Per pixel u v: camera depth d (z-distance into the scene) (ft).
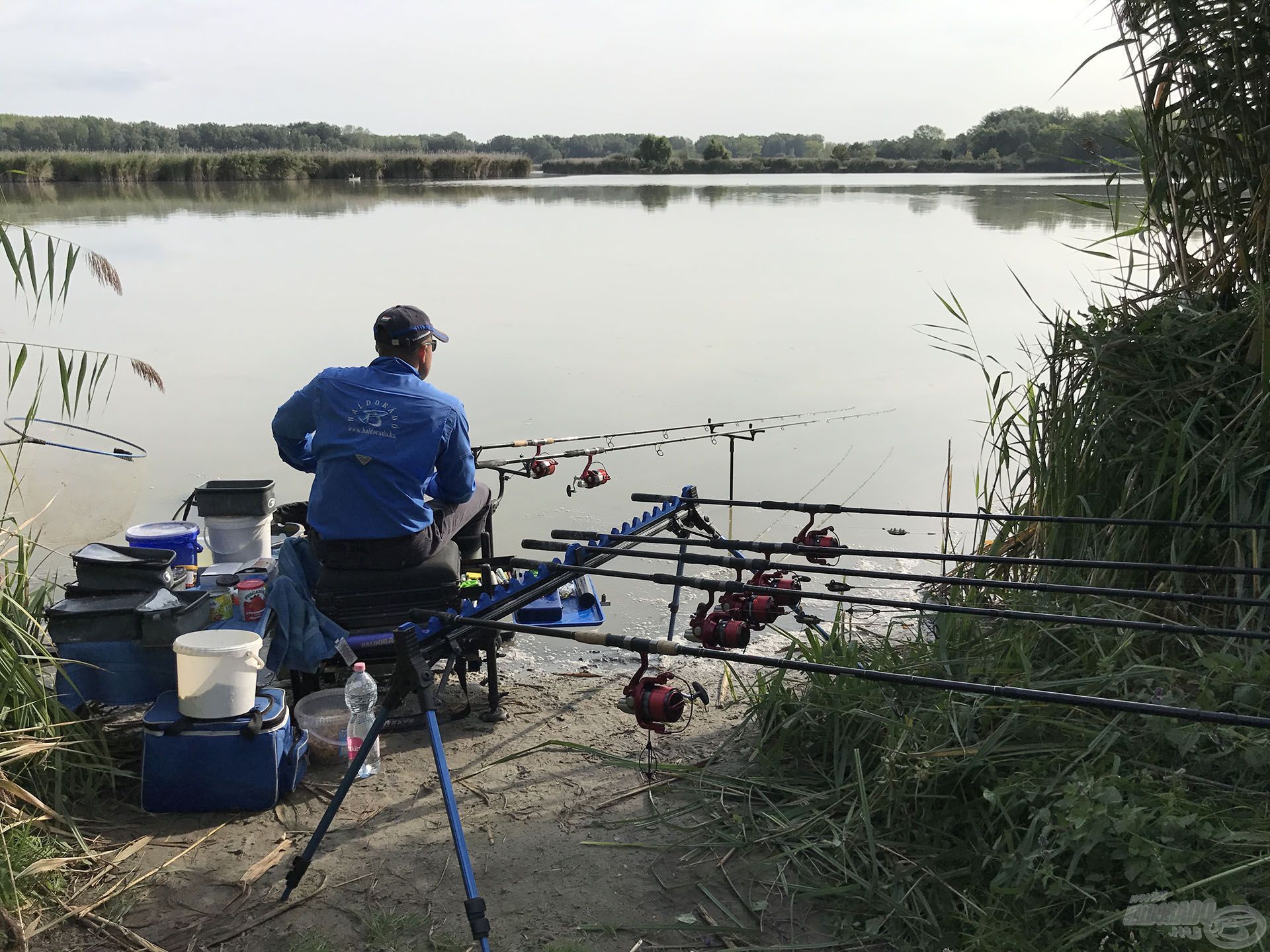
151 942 9.22
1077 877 8.70
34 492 15.71
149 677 11.70
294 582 12.97
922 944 8.89
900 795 10.16
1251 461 12.61
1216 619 12.55
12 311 38.68
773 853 10.44
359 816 11.23
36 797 10.54
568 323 38.60
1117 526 13.37
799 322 39.01
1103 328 14.80
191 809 11.16
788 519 20.97
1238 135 14.35
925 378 30.60
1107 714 10.35
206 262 53.83
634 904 9.74
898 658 12.21
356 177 167.12
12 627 11.07
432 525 13.32
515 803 11.47
